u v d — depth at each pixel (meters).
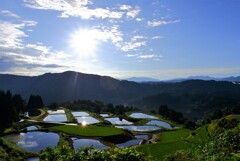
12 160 48.34
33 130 89.75
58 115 135.12
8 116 106.00
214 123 65.25
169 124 122.88
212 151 13.89
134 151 12.58
